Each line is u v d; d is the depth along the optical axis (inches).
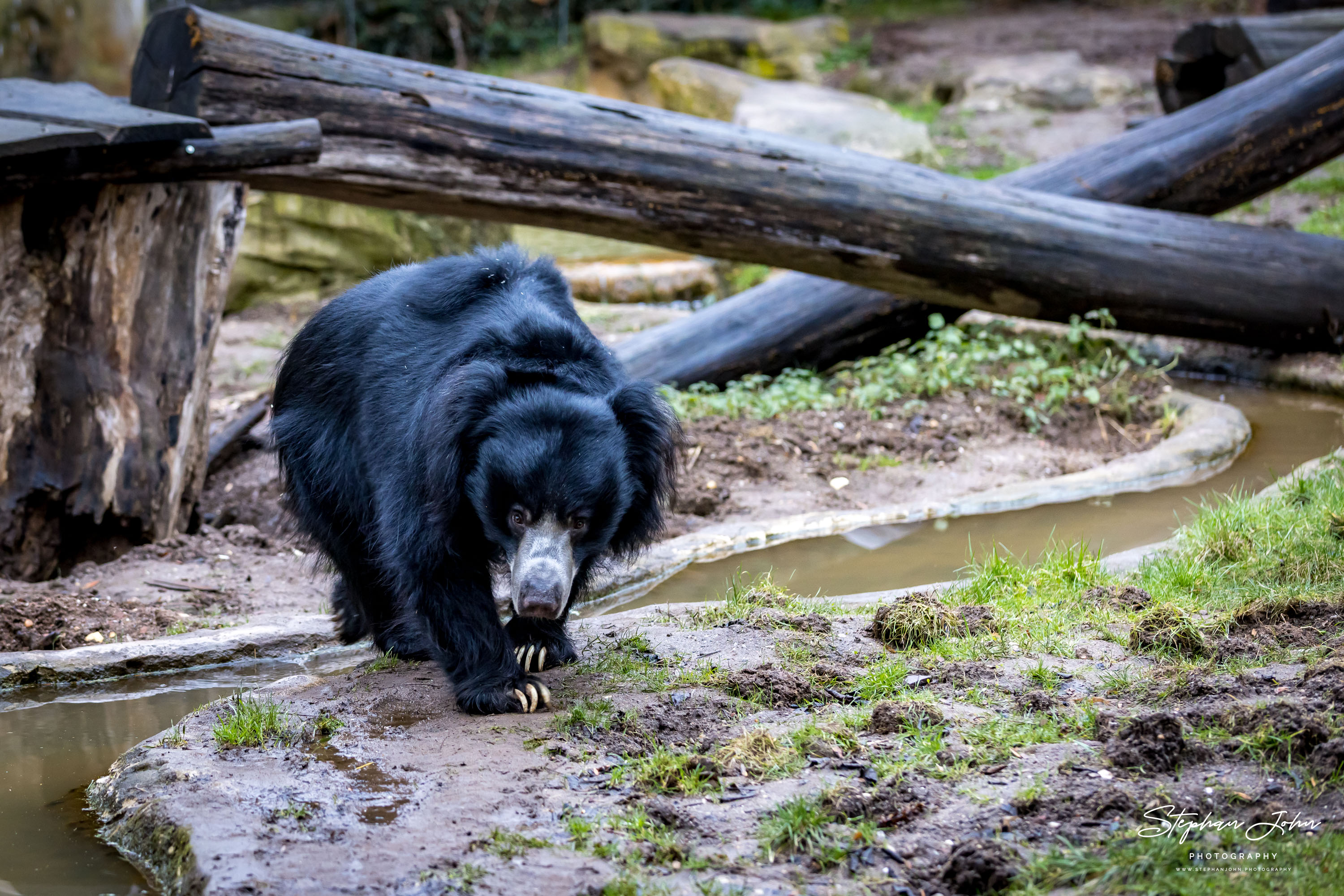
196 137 251.4
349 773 145.6
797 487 304.0
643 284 563.2
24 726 182.5
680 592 237.0
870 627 189.3
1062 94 752.3
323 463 191.3
